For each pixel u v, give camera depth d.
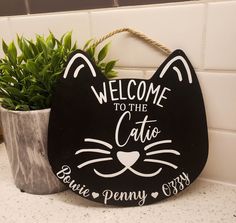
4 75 0.49
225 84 0.49
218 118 0.52
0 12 0.61
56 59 0.48
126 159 0.49
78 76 0.47
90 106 0.48
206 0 0.46
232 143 0.52
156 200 0.50
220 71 0.49
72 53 0.46
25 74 0.49
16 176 0.54
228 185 0.55
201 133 0.49
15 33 0.62
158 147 0.49
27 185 0.53
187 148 0.50
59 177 0.49
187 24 0.48
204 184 0.56
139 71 0.54
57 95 0.47
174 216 0.48
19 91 0.48
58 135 0.48
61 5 0.55
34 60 0.48
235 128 0.51
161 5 0.48
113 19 0.52
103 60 0.56
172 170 0.50
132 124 0.49
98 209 0.50
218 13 0.46
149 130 0.49
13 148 0.51
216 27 0.47
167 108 0.49
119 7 0.51
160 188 0.50
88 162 0.49
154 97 0.48
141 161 0.49
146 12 0.50
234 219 0.47
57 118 0.48
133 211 0.49
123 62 0.55
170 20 0.49
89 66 0.47
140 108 0.48
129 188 0.50
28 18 0.59
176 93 0.48
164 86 0.48
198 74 0.50
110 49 0.55
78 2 0.54
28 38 0.61
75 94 0.47
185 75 0.48
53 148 0.48
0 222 0.47
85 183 0.49
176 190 0.51
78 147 0.49
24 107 0.48
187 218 0.47
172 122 0.49
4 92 0.50
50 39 0.52
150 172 0.50
